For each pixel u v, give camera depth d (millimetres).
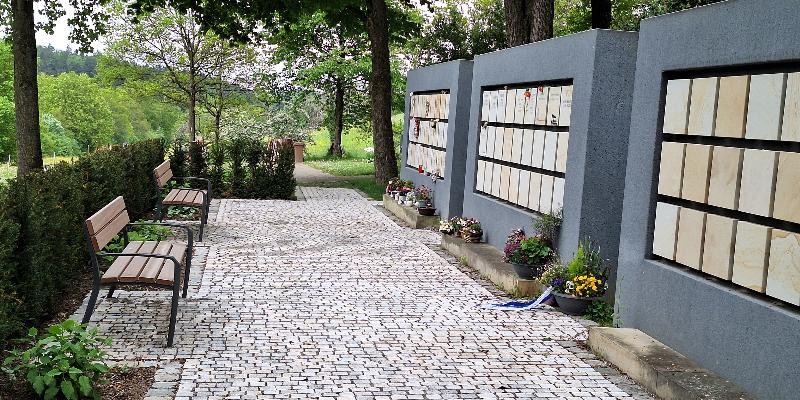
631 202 6562
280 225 12992
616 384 5523
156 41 28781
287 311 7285
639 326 6371
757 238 4973
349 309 7461
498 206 10172
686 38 5805
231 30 19938
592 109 7676
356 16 21062
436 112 14055
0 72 38875
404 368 5719
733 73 5355
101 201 9445
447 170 13000
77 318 6742
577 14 27672
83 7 17547
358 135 43625
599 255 7852
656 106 6191
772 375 4723
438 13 27719
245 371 5520
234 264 9469
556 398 5188
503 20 27297
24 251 6035
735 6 5250
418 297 8086
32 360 5141
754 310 4914
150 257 6812
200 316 6973
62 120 47531
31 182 7168
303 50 31047
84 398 4797
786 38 4730
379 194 18750
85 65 61000
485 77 11055
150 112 51281
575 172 7945
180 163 16375
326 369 5633
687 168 5766
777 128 4824
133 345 6035
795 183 4637
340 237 11930
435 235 12547
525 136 9445
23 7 14203
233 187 16766
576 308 7488
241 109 33500
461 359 5992
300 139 34344
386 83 20719
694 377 5188
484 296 8234
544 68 8844
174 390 5090
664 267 6016
